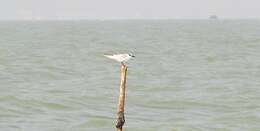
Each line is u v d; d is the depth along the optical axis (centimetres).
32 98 4434
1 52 8294
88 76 5806
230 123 3756
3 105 4197
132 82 5375
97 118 3844
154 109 4194
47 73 5922
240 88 5022
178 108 4244
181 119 3866
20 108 4144
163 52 8762
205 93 4816
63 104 4291
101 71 6212
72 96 4581
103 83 5316
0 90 4753
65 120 3800
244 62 7106
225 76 5822
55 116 3919
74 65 6756
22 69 6191
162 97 4622
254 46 9769
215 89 5012
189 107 4281
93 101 4441
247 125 3709
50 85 5131
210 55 8094
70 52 8631
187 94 4772
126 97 4603
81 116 3916
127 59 2533
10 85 5062
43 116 3922
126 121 3769
